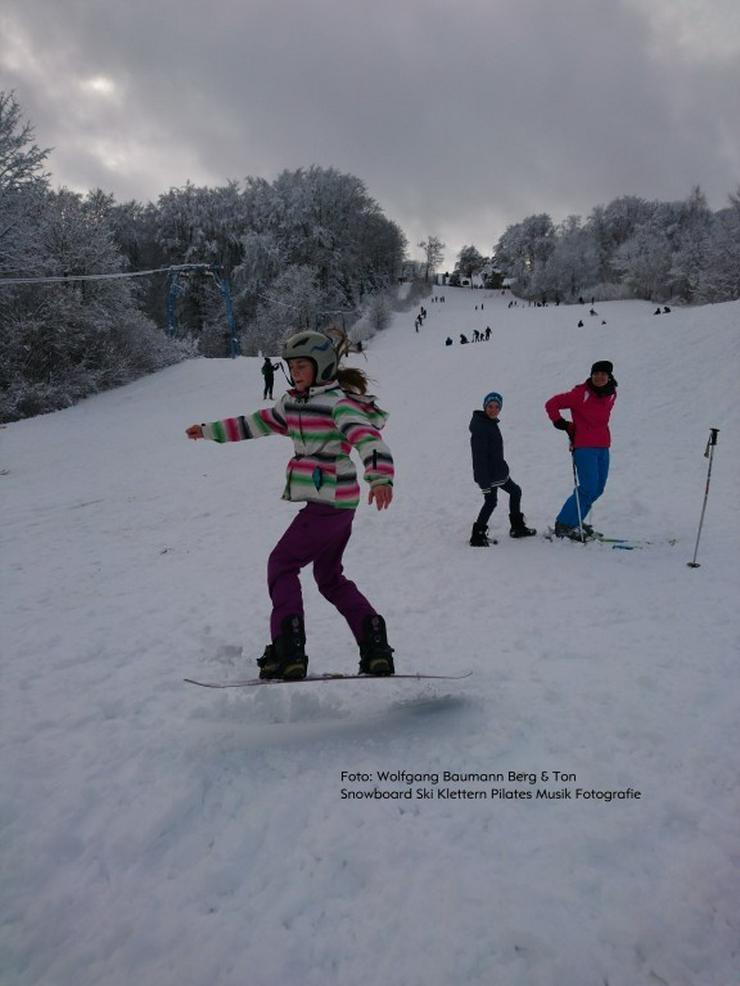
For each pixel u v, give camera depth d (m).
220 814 2.32
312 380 2.89
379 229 98.75
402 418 17.81
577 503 6.44
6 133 25.02
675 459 10.14
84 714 3.16
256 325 64.88
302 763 2.60
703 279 51.31
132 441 18.00
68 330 27.14
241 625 4.59
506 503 8.61
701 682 3.28
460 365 25.14
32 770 2.66
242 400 25.50
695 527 6.79
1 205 25.44
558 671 3.49
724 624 4.09
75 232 28.81
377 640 2.88
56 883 2.04
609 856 2.09
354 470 2.92
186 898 1.95
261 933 1.81
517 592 5.04
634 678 3.36
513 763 2.61
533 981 1.66
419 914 1.86
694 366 15.72
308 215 82.00
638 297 81.75
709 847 2.11
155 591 5.60
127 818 2.30
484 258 161.00
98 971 1.72
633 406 13.85
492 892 1.93
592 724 2.90
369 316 72.50
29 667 3.86
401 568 6.02
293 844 2.15
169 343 35.09
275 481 11.35
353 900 1.92
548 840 2.16
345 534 2.93
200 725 2.97
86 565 6.66
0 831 2.28
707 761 2.58
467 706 3.08
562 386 17.19
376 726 2.90
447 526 7.64
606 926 1.81
